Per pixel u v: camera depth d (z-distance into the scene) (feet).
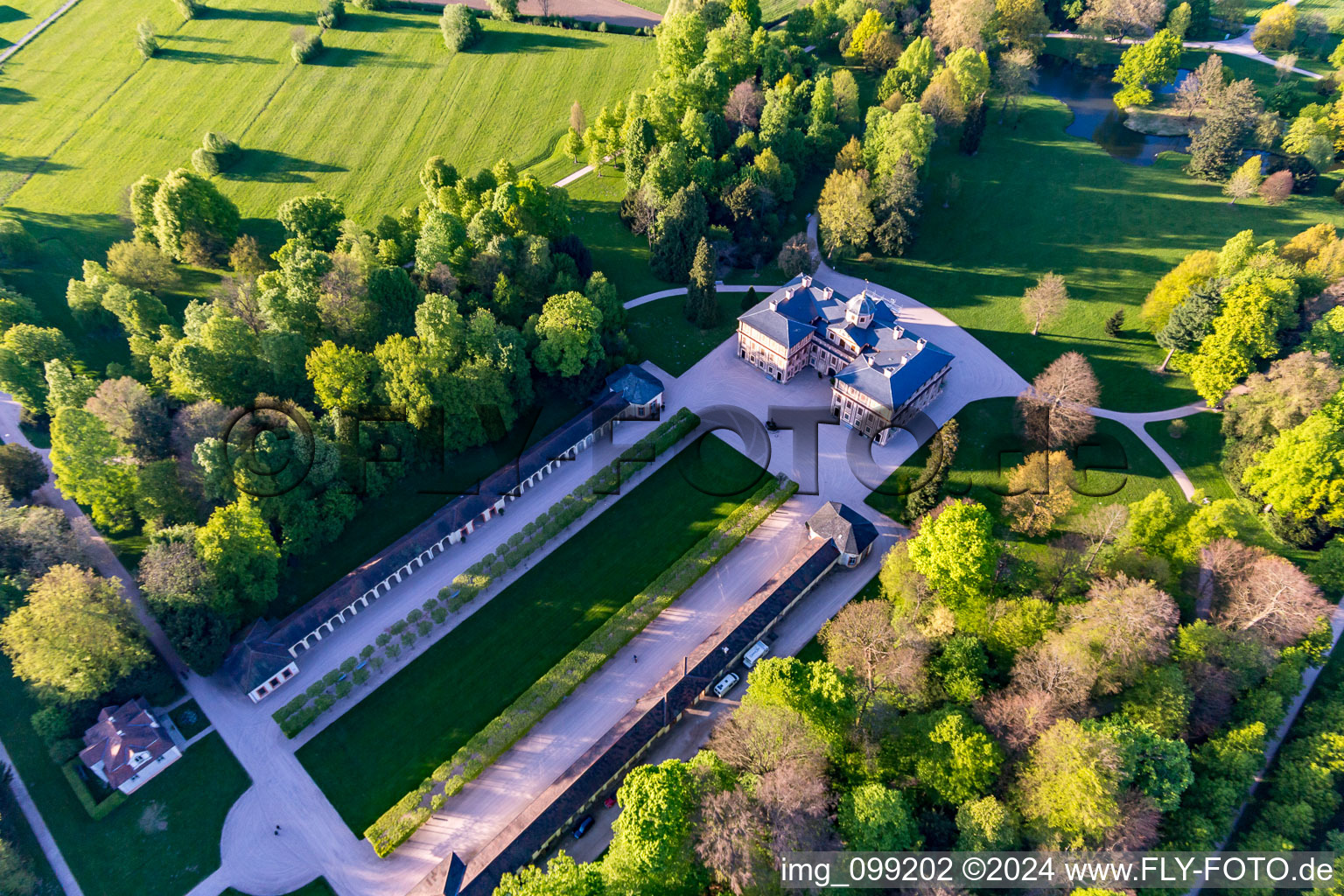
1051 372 429.38
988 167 636.48
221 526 340.80
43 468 410.93
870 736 300.40
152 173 601.62
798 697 300.61
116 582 344.08
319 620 360.69
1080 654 299.79
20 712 341.00
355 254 466.70
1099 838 266.77
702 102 616.80
